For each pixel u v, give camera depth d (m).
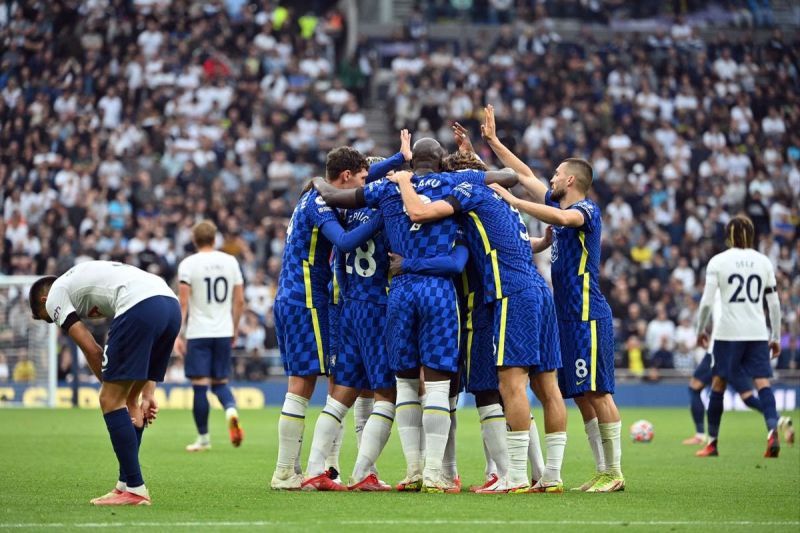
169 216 57.09
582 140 68.81
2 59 67.31
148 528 13.59
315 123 67.69
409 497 16.91
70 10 69.94
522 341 17.39
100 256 54.16
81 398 48.56
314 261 18.34
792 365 54.59
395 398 18.23
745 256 26.61
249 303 53.72
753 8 86.75
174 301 16.36
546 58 74.25
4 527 13.70
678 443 31.55
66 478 20.25
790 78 77.44
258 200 59.22
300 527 13.63
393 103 72.06
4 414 42.22
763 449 29.09
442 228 17.52
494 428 18.17
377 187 17.72
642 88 74.00
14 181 60.81
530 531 13.39
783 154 72.81
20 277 50.50
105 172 60.09
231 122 65.69
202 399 27.83
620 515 14.99
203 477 20.80
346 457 25.38
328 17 80.75
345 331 18.28
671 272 58.72
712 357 28.16
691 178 67.38
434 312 17.28
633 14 85.12
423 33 76.88
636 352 53.97
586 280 18.28
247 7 74.56
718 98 75.12
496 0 82.25
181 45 69.94
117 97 65.56
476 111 69.31
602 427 18.44
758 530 13.77
